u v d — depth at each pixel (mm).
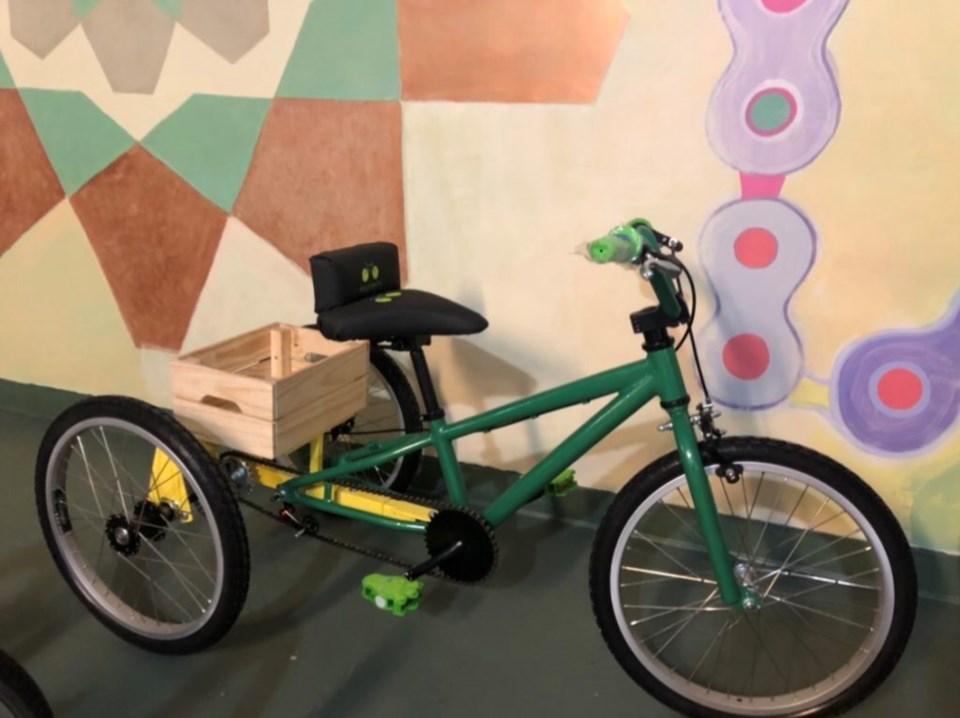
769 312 1660
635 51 1611
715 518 1349
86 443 2346
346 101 1872
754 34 1521
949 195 1479
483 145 1781
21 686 1062
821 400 1676
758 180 1593
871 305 1586
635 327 1338
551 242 1786
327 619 1649
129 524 1633
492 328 1902
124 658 1552
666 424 1384
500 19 1687
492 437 1988
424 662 1537
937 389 1585
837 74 1491
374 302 1541
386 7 1769
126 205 2219
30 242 2391
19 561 1843
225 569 1456
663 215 1682
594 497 1936
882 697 1448
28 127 2268
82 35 2111
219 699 1450
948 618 1637
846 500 1311
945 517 1653
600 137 1682
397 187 1886
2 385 2596
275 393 1473
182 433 1460
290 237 2039
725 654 1572
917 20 1420
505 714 1422
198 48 1988
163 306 2270
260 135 1990
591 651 1568
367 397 1786
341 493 1660
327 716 1414
